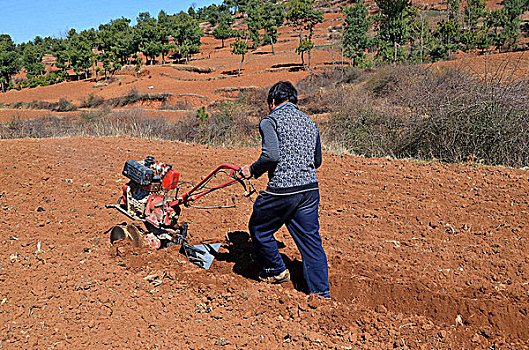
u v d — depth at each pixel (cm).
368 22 5962
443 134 895
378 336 362
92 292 417
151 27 7725
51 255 489
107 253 498
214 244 522
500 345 352
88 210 630
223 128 1434
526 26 6850
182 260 486
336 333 365
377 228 560
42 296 409
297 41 8156
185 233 493
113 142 1038
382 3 4884
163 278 445
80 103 4912
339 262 474
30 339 352
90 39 8938
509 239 507
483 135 846
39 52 10125
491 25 6025
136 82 5819
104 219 599
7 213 612
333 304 400
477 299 395
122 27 9781
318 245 410
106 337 356
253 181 763
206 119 1603
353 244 517
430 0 9331
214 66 6475
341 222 581
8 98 5719
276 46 7950
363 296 424
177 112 3494
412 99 1036
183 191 709
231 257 502
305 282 441
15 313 384
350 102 1694
